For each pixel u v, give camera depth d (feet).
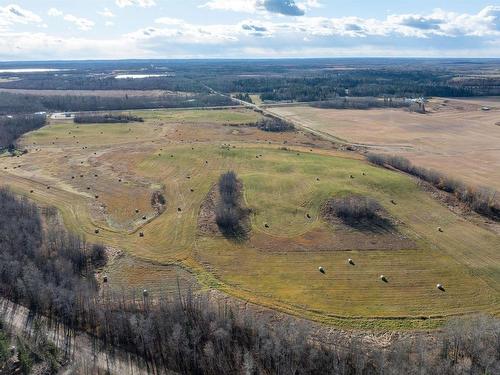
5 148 420.36
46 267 196.24
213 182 312.71
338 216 255.91
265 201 275.80
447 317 173.47
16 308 178.50
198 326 159.84
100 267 211.41
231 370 146.72
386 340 160.66
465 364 145.28
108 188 312.50
